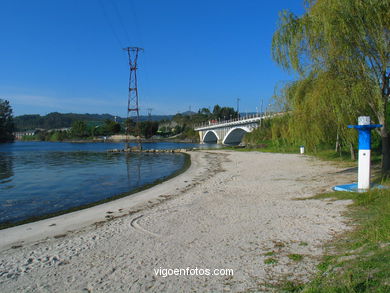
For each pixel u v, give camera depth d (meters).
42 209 16.89
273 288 5.52
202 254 7.75
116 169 39.19
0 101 164.12
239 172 28.97
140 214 13.68
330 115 14.94
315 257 6.72
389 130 16.03
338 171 23.27
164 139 199.25
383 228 7.41
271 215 11.09
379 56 13.50
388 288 4.38
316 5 14.88
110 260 8.01
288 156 46.59
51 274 7.44
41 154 75.12
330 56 13.87
